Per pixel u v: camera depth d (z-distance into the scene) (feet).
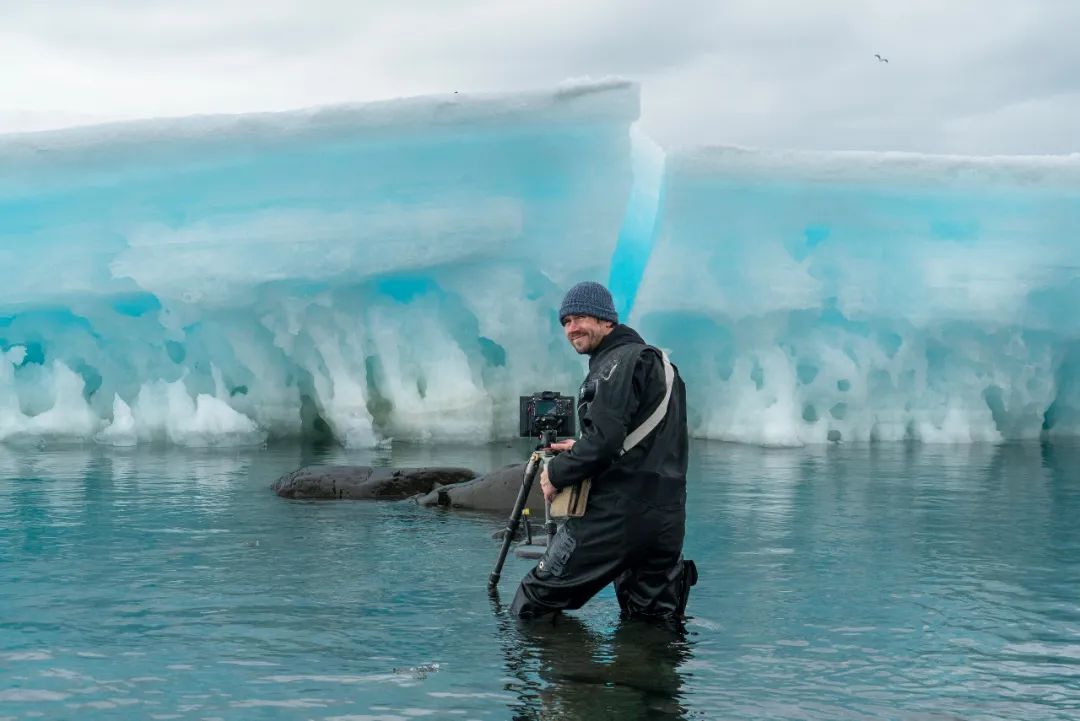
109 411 37.04
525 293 36.73
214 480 25.84
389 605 13.48
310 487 23.16
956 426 38.24
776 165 37.27
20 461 30.22
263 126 34.47
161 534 18.45
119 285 35.01
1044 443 38.19
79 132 34.88
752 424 37.01
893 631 12.37
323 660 11.23
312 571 15.44
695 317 38.55
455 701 9.98
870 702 10.02
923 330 38.40
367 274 34.71
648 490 12.35
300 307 35.17
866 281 37.73
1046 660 11.31
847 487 24.84
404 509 21.54
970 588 14.52
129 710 9.82
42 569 15.60
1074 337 40.06
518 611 12.81
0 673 10.87
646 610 12.78
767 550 17.11
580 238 35.14
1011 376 39.50
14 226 35.53
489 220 34.53
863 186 37.73
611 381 12.18
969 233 39.04
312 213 34.53
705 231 37.37
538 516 20.68
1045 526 19.42
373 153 34.63
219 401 35.04
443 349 36.32
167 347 36.96
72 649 11.68
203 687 10.42
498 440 37.32
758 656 11.37
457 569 15.58
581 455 12.10
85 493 23.49
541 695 10.13
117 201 34.83
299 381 38.22
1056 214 38.91
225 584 14.62
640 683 10.48
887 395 38.68
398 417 36.22
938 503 22.25
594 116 34.40
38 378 37.91
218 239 34.24
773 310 36.91
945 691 10.33
